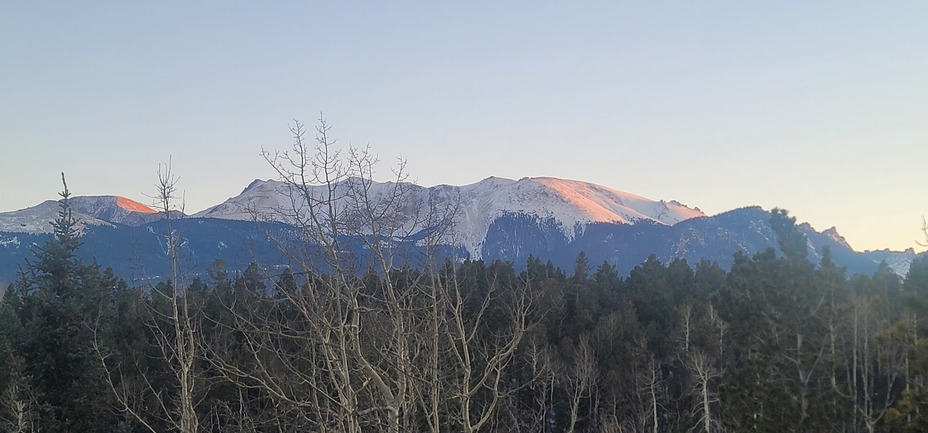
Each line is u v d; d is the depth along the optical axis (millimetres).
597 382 37531
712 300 30109
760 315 25250
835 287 27062
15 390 24078
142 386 27250
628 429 36625
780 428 21375
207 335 25953
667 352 42000
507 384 30703
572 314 47219
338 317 9977
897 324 16656
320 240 9844
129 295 41562
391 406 10023
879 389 30734
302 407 11203
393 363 10469
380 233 10125
